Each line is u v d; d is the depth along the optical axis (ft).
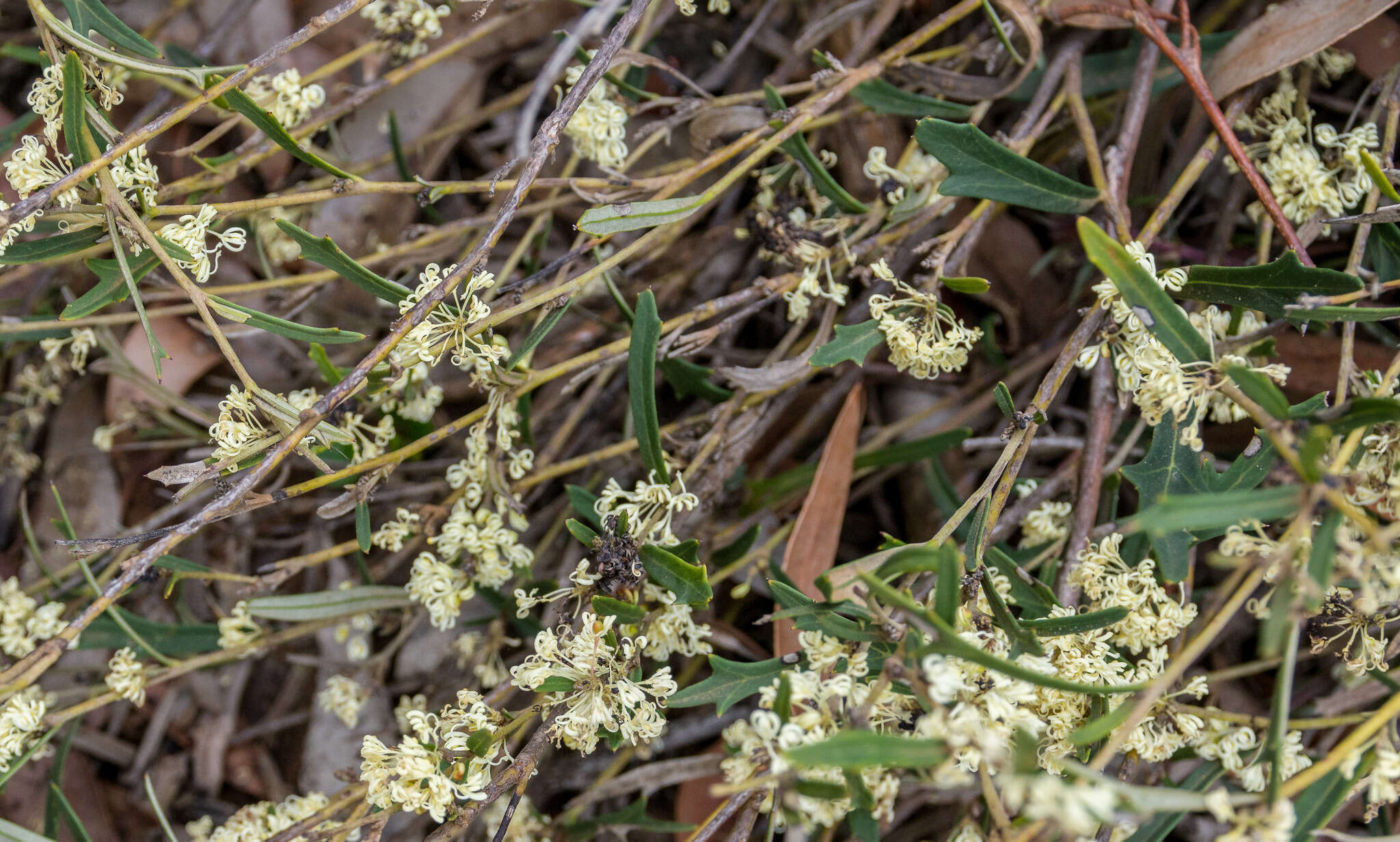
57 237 2.40
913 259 2.83
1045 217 2.89
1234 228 2.87
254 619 3.00
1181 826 2.83
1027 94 2.74
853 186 2.89
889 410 2.97
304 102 2.63
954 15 2.60
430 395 2.63
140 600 3.04
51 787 2.65
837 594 2.41
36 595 2.84
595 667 2.37
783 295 2.61
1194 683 2.38
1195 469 2.40
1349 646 2.40
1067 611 2.44
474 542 2.54
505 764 2.76
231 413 2.40
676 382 2.66
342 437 2.39
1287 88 2.61
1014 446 2.41
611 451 2.64
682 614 2.50
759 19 2.95
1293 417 2.25
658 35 3.09
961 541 2.66
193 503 3.05
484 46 3.02
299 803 2.59
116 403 3.01
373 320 3.01
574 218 3.03
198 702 3.03
